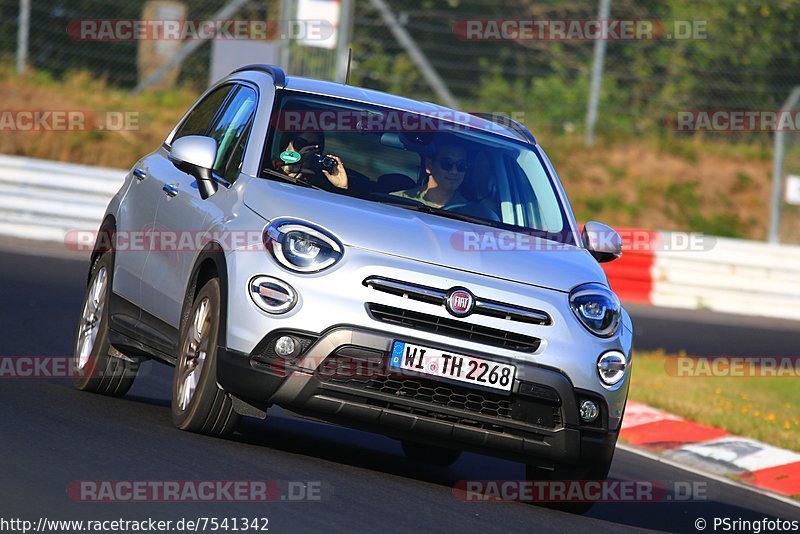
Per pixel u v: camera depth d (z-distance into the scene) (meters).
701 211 81.50
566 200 24.84
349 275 19.88
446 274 20.19
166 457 19.34
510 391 19.98
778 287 64.06
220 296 20.31
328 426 27.56
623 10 84.25
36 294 40.06
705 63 84.38
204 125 25.91
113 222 26.67
